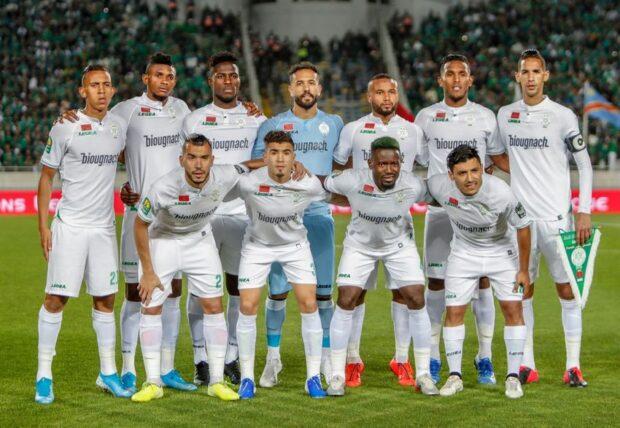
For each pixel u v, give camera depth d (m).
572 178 26.73
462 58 8.86
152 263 8.13
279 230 8.18
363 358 9.91
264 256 8.28
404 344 8.90
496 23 37.81
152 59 8.62
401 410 7.77
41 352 8.16
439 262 9.06
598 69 35.44
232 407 7.88
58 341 10.68
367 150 8.79
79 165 8.03
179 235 8.16
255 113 9.02
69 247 8.08
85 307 12.81
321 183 8.33
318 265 8.91
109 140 8.12
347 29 39.44
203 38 37.75
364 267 8.40
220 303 8.28
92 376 9.05
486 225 8.11
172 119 8.71
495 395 8.27
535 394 8.30
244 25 38.66
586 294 8.55
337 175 8.27
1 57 34.66
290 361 9.77
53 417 7.61
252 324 8.26
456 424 7.36
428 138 9.03
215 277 8.23
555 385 8.66
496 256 8.30
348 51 37.22
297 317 12.17
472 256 8.33
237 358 9.10
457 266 8.38
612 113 27.75
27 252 18.59
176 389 8.55
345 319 8.34
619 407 7.86
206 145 7.71
